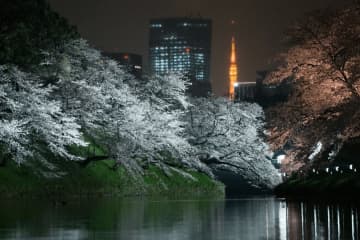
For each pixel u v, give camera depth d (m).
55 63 49.44
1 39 43.16
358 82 34.41
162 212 31.23
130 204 39.34
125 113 53.22
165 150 62.06
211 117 71.12
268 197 54.25
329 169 51.34
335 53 35.72
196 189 65.06
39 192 45.47
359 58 34.19
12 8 44.97
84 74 53.19
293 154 38.34
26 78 44.47
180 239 18.80
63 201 40.16
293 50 37.44
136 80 63.47
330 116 35.88
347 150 44.28
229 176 110.69
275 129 38.97
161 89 63.12
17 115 43.06
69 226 22.92
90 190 50.31
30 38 45.53
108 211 31.70
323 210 31.80
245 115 71.56
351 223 23.73
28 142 44.47
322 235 19.61
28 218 26.72
